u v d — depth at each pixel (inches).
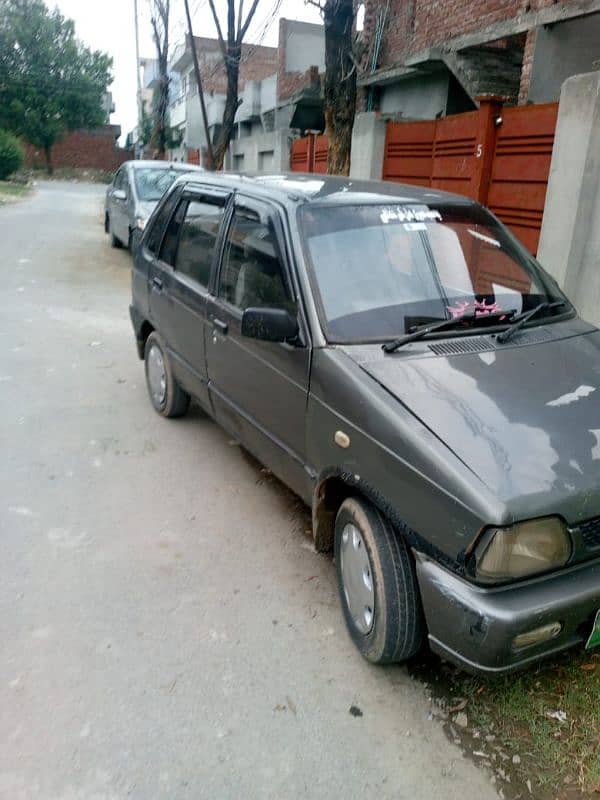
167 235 202.1
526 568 89.2
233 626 121.9
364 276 129.3
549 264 255.6
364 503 111.2
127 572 136.5
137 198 472.7
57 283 416.8
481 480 90.4
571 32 366.0
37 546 144.2
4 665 110.3
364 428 106.9
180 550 144.8
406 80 540.7
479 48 432.1
